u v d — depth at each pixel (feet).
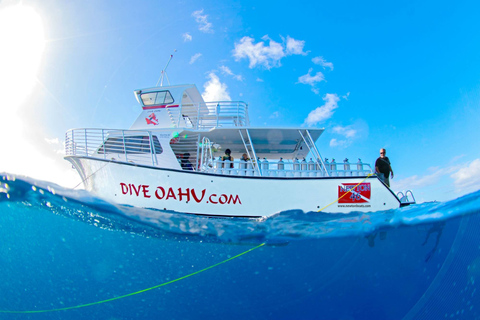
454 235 19.25
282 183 22.21
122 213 20.51
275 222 21.30
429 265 18.12
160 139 27.61
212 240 19.98
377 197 22.00
